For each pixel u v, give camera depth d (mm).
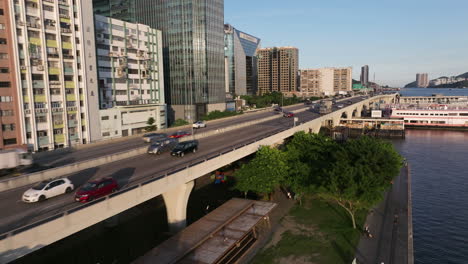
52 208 31359
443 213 64125
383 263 38531
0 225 27578
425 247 51844
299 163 58188
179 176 40812
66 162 51062
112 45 107188
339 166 48781
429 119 170125
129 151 53656
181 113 151125
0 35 71000
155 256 34156
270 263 39188
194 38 146250
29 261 41844
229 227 41906
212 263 33719
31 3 75875
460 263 47312
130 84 114625
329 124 155000
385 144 61438
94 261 42094
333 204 57906
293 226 49375
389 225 49312
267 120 107688
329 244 43594
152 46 123312
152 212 57312
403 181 72188
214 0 153125
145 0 153125
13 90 73312
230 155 52656
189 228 40938
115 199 32094
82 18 87000
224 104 165750
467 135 149625
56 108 81875
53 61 81125
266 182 54688
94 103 92250
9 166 44875
